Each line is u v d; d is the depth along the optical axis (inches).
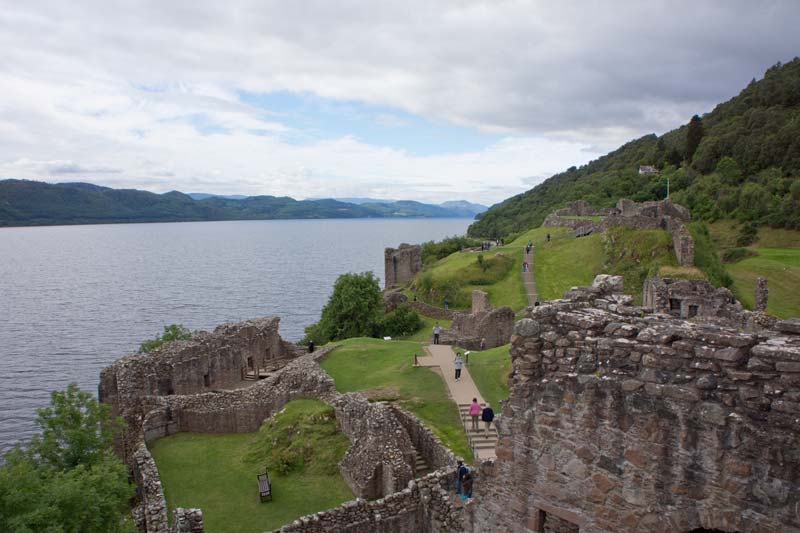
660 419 336.5
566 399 385.4
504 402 433.4
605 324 380.2
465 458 847.7
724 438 310.2
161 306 4936.0
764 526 295.0
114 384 1323.8
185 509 722.8
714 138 5064.0
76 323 4249.5
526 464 415.5
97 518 634.2
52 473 719.1
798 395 285.6
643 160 6363.2
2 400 2568.9
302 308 4832.7
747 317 1127.0
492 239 6141.7
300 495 863.1
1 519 552.7
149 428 1144.2
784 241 3280.0
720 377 317.1
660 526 338.0
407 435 904.3
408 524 731.4
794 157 4264.3
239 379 1619.1
